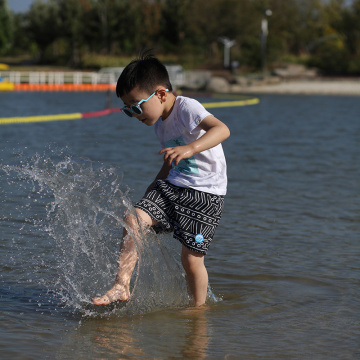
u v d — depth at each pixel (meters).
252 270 7.40
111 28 115.94
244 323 5.72
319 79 90.06
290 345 5.16
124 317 5.83
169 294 6.32
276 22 110.94
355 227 9.72
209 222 6.07
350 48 105.94
